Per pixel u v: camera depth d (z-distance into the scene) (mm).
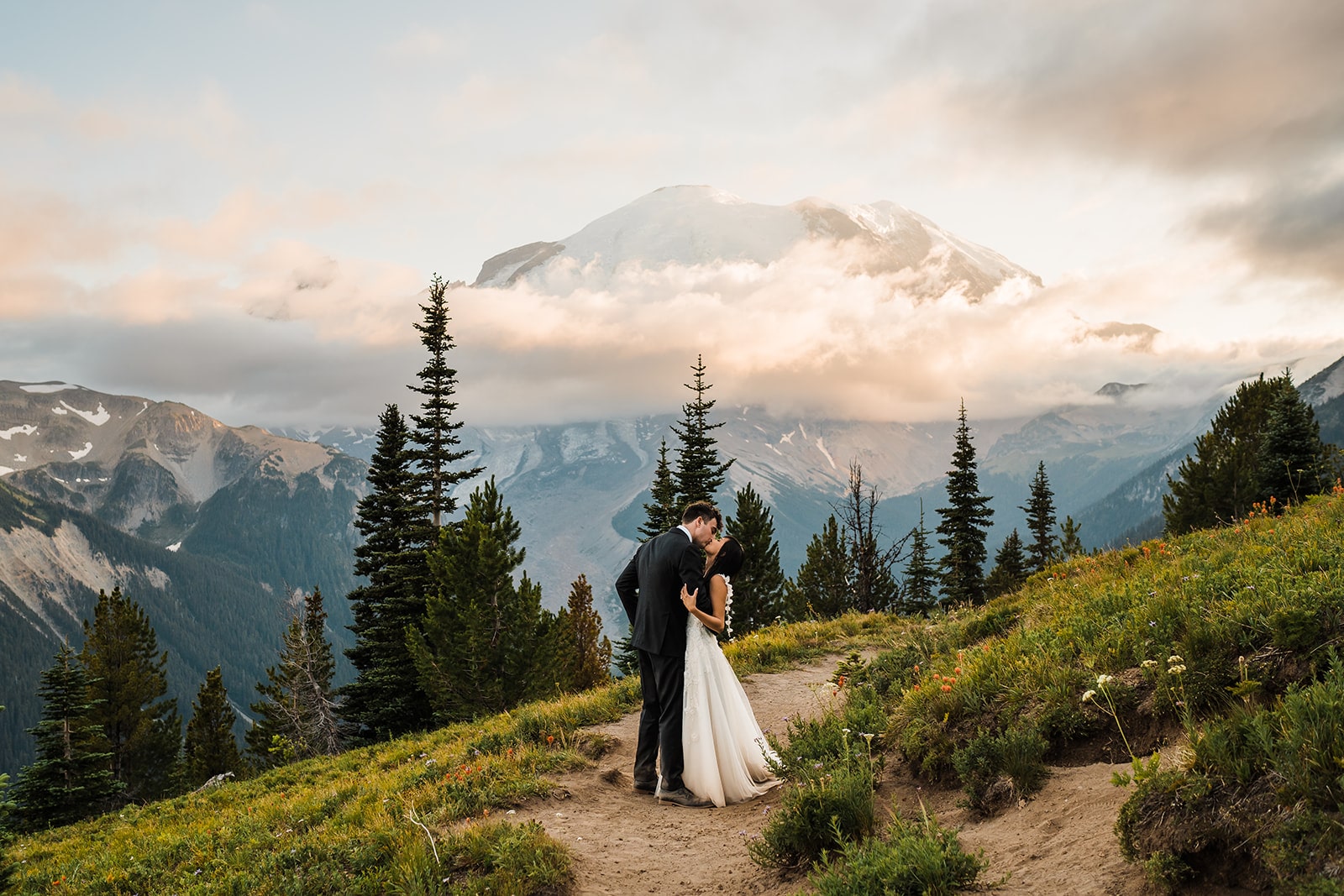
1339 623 4891
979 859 4516
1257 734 3883
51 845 15633
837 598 41719
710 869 5586
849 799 5309
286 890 5934
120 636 51281
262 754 49531
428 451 42250
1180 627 6145
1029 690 6277
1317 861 3223
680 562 7359
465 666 24984
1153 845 3838
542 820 6691
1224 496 28047
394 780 10211
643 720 7719
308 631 47812
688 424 47688
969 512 51688
